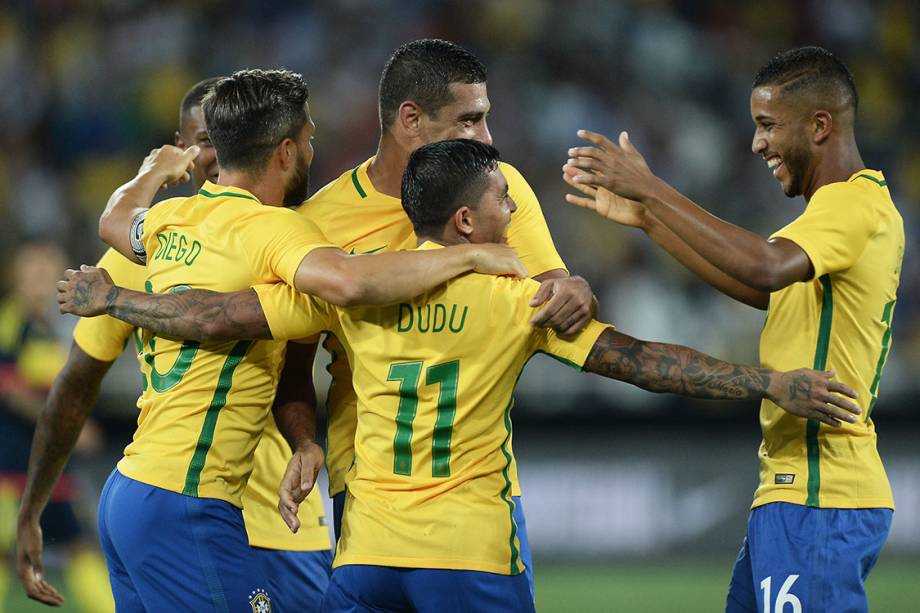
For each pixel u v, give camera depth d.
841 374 14.41
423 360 13.32
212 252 14.30
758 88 14.92
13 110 51.38
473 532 13.11
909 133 55.00
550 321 13.20
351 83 52.62
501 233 13.86
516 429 36.38
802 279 13.78
